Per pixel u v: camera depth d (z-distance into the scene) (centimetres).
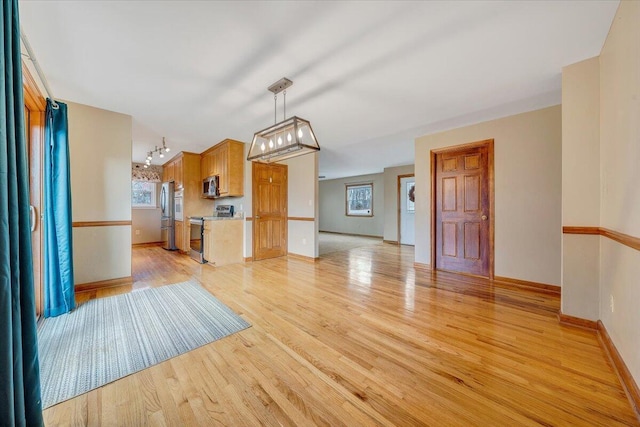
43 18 161
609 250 191
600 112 210
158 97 279
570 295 228
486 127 361
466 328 222
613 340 176
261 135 268
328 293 312
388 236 753
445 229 414
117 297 293
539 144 319
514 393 144
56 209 248
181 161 572
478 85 256
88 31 175
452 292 316
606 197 197
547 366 169
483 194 373
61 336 205
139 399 139
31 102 231
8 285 89
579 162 222
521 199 332
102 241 321
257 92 266
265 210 518
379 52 201
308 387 149
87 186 308
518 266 335
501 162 348
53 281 243
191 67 220
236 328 221
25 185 108
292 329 220
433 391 146
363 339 203
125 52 199
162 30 175
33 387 106
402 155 593
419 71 229
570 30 180
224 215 523
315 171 500
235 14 161
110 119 320
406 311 258
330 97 280
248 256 490
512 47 197
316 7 155
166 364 170
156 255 554
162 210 664
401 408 133
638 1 137
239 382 153
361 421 125
